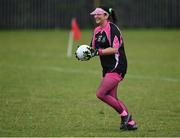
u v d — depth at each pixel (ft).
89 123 106.63
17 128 101.55
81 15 362.94
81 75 176.55
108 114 115.85
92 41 99.76
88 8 362.33
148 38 313.12
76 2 361.30
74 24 258.98
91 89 148.66
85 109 121.08
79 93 142.10
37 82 160.45
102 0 357.61
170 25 368.27
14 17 357.00
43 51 249.75
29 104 126.00
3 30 357.41
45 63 207.10
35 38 311.68
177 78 169.68
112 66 97.50
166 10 366.02
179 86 154.30
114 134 97.04
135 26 368.27
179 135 96.63
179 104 127.75
